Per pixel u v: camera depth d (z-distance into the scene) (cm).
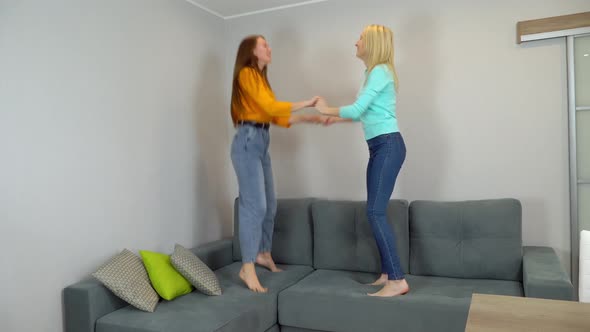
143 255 270
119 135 291
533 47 312
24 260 233
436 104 337
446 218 299
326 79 371
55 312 248
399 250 308
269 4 376
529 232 319
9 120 227
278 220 348
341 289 272
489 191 327
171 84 339
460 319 234
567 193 309
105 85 282
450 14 330
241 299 266
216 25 394
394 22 346
